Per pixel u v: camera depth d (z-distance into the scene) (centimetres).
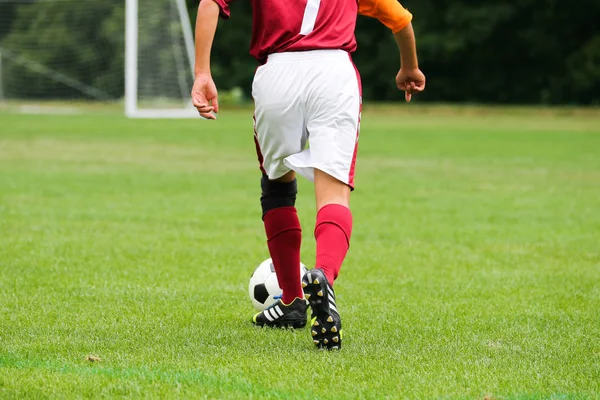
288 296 1320
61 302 1499
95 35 13088
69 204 2991
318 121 1152
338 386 976
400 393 952
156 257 2022
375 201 3253
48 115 9850
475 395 954
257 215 2825
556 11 12794
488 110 11675
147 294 1591
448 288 1714
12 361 1079
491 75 13500
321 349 1150
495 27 13025
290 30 1160
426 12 13650
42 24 13112
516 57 13350
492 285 1755
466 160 5169
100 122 8612
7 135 6650
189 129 7806
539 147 6259
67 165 4475
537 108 11844
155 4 10412
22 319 1352
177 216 2759
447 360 1118
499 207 3112
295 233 1304
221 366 1059
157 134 7100
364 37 13762
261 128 1195
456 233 2502
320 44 1160
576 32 13025
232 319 1395
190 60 10075
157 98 10500
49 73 13062
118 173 4128
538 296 1638
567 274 1892
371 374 1031
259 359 1101
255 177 4072
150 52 10438
